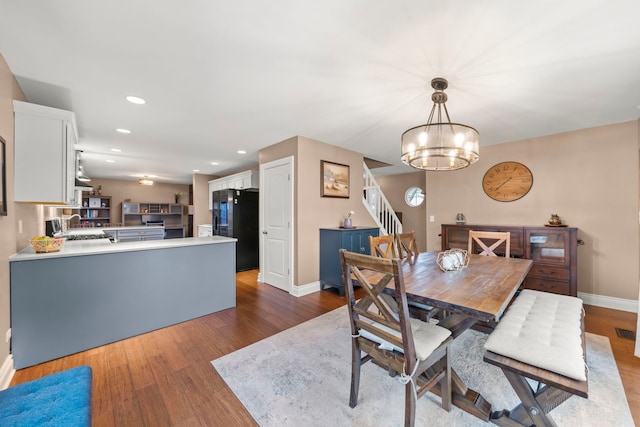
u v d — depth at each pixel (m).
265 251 4.32
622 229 3.15
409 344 1.27
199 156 4.98
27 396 1.11
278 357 2.12
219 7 1.40
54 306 2.11
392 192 7.42
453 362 2.05
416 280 1.83
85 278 2.24
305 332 2.56
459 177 4.46
